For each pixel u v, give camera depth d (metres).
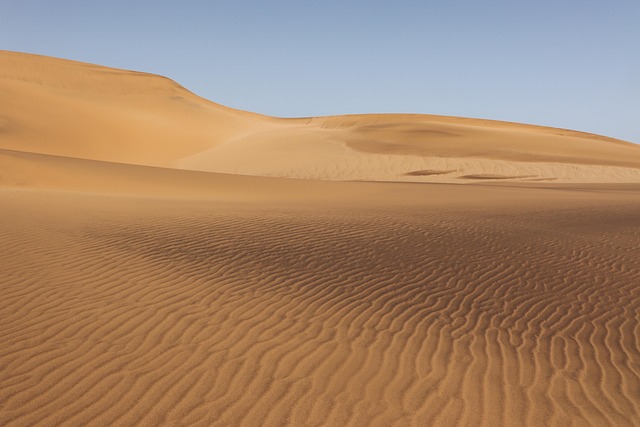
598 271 10.88
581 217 17.95
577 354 7.05
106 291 8.44
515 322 8.09
